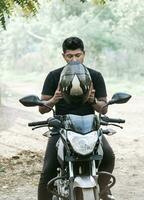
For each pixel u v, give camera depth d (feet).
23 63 179.32
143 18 115.75
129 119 62.03
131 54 124.88
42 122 16.53
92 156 14.90
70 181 14.89
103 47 132.26
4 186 27.94
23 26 178.60
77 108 17.30
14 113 66.64
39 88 114.62
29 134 48.21
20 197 25.64
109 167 17.15
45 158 17.20
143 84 113.09
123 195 26.04
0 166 32.73
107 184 17.22
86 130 15.05
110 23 133.90
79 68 15.20
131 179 29.91
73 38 17.44
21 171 31.68
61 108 17.35
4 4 32.19
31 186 27.99
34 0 34.45
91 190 14.33
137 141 45.62
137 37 121.29
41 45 167.53
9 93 97.35
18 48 187.52
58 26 144.46
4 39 187.01
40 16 158.92
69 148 15.03
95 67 132.98
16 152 38.52
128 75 123.95
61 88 15.30
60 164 15.99
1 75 172.45
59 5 143.02
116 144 44.14
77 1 138.41
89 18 134.41
